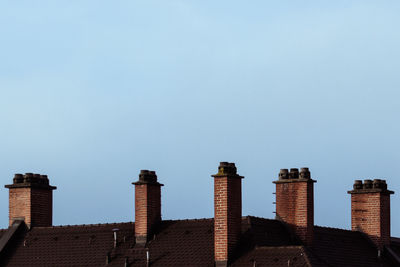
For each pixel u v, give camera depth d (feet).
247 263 239.50
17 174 293.23
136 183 268.00
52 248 274.77
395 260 286.05
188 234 260.01
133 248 263.08
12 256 276.82
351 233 290.35
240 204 250.57
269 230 258.16
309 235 262.26
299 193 264.52
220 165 248.11
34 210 290.76
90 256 266.16
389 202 295.07
